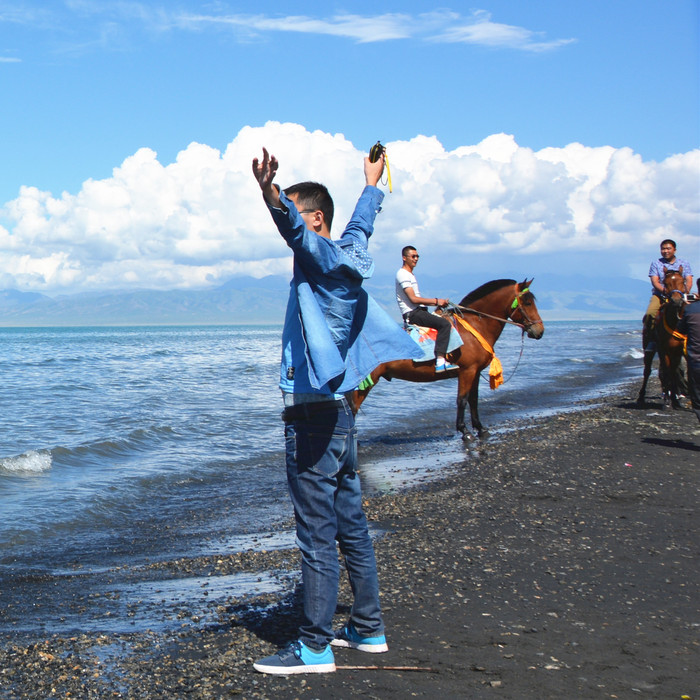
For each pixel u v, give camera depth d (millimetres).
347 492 3598
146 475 10195
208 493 9227
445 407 17953
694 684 3240
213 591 5137
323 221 3512
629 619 4125
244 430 14531
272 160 2951
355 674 3381
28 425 15008
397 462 10672
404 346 3553
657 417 13586
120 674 3496
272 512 8117
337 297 3379
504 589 4691
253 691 3221
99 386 24641
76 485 9422
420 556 5527
